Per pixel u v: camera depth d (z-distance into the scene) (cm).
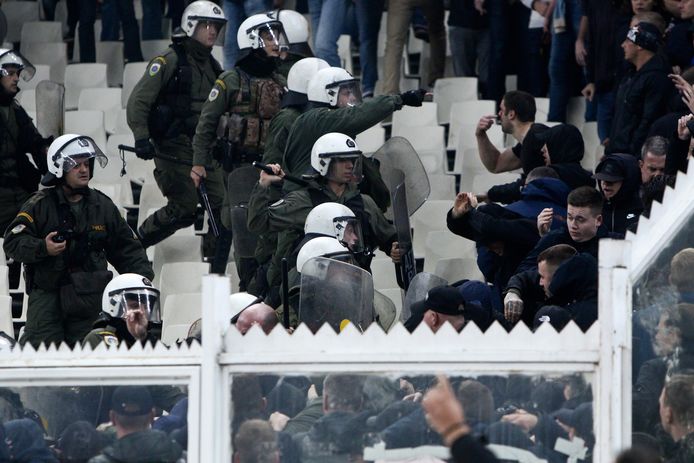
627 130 4006
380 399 2234
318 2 5278
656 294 2262
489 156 4131
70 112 5275
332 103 3759
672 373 2253
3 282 4266
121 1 5816
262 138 4144
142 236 4453
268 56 4156
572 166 3591
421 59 5712
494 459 1862
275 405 2245
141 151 4303
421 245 4497
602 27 4600
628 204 3366
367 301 2897
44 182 3656
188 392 2261
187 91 4359
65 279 3616
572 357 2184
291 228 3488
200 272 4288
